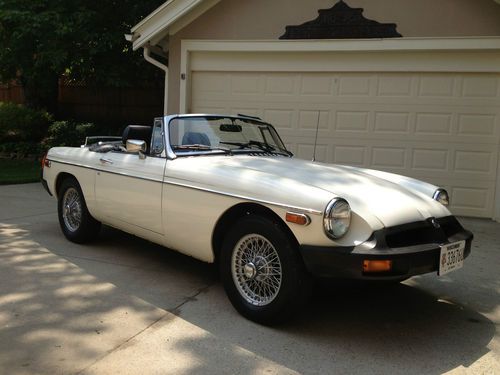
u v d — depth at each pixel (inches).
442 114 318.7
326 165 182.5
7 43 462.9
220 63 357.7
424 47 312.3
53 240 232.1
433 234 140.9
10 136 576.1
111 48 462.0
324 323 149.3
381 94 327.6
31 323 142.1
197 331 140.6
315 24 333.7
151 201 178.1
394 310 162.6
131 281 179.9
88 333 137.1
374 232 130.3
